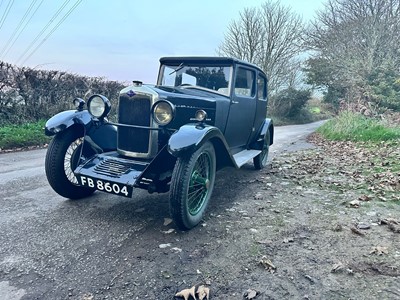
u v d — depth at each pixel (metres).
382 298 1.87
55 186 3.33
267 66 21.91
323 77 21.23
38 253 2.36
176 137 2.75
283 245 2.54
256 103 5.02
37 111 8.72
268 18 21.80
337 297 1.88
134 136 3.16
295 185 4.39
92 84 9.95
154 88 3.19
